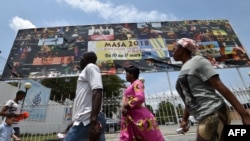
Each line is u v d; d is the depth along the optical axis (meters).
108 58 10.95
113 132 9.02
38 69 10.70
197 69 2.00
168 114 8.91
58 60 10.98
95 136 2.13
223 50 11.68
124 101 3.46
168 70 10.73
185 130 2.55
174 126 8.65
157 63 10.93
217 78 1.89
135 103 3.23
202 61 2.01
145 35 11.90
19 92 5.23
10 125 4.51
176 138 7.46
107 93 23.23
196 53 2.28
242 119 1.76
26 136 10.03
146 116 3.24
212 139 1.80
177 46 2.32
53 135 11.09
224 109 1.90
